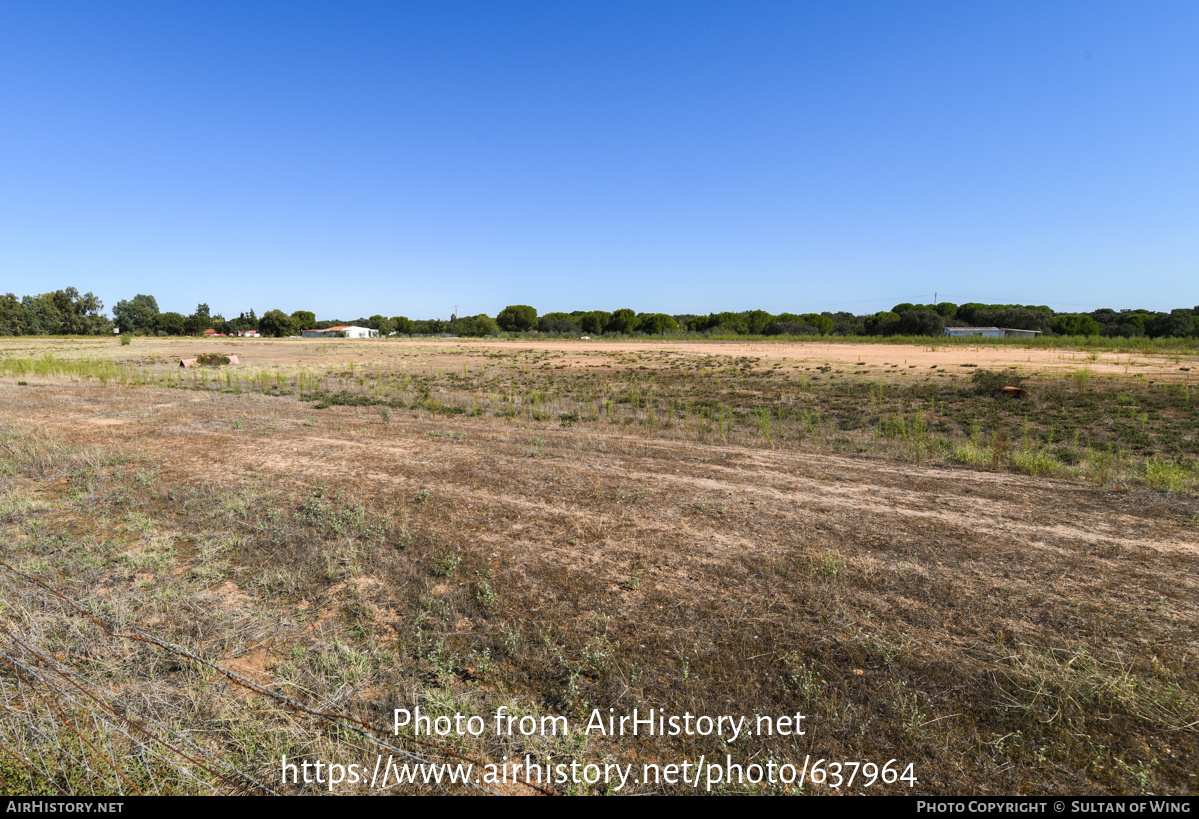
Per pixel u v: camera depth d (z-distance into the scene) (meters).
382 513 6.82
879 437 12.50
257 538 6.04
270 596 4.89
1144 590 4.82
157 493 7.54
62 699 3.51
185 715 3.45
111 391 19.38
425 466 9.03
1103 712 3.40
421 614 4.48
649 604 4.66
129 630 4.26
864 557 5.53
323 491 7.70
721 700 3.55
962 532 6.18
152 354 42.56
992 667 3.79
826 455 10.44
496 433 12.23
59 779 2.96
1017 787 2.90
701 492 7.71
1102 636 4.14
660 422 14.49
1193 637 4.11
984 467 9.38
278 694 3.62
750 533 6.19
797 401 18.22
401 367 31.56
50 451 9.61
